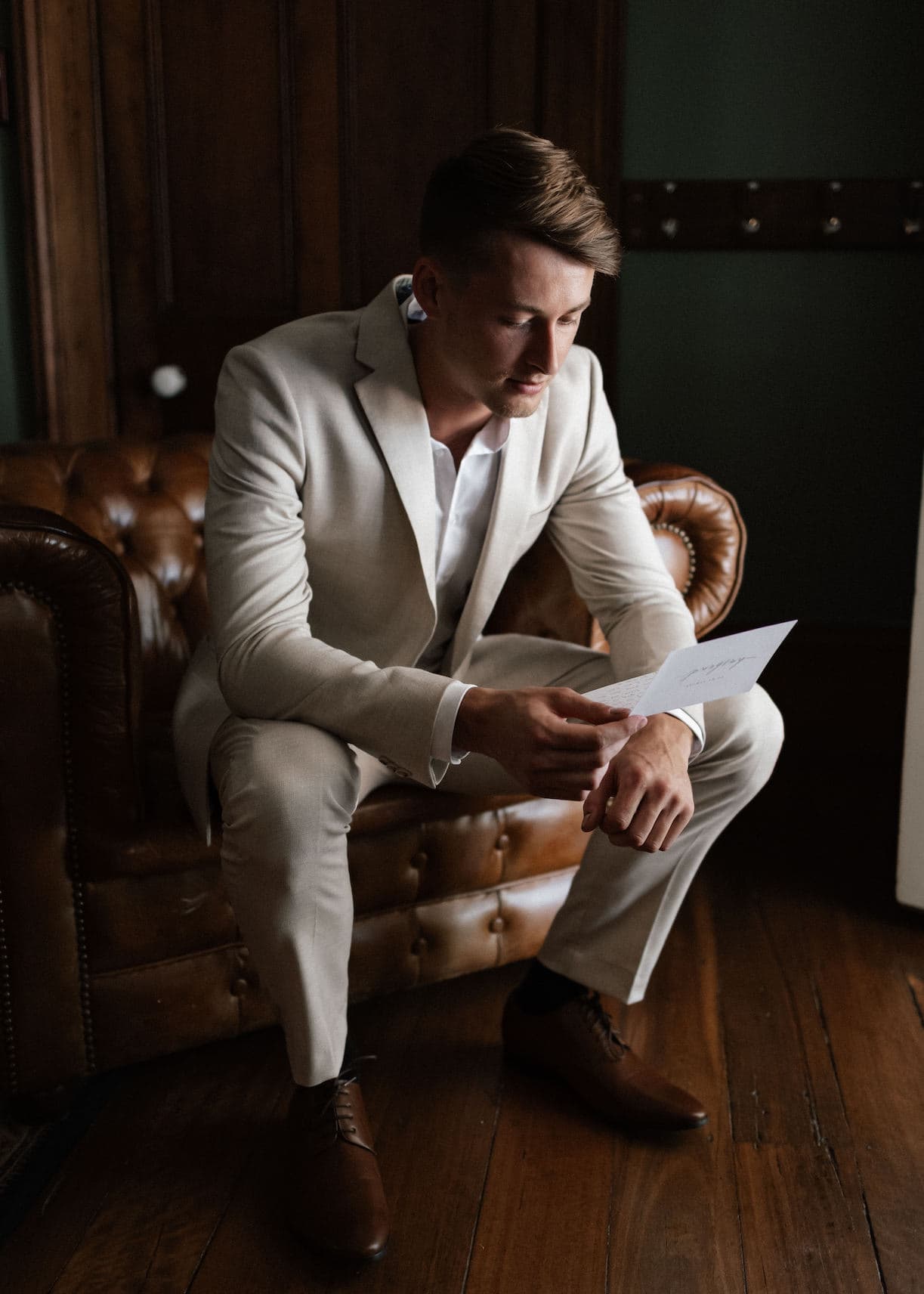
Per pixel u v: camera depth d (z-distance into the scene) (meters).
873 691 3.19
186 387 3.28
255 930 1.37
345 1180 1.38
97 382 3.20
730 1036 1.82
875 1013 1.89
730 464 3.21
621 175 3.07
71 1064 1.60
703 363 3.16
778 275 3.09
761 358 3.14
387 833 1.73
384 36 3.09
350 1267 1.33
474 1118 1.61
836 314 3.10
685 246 3.08
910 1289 1.31
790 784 2.92
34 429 3.19
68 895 1.55
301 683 1.37
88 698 1.49
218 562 1.44
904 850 2.17
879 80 2.96
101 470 2.00
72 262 3.12
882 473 3.17
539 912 1.92
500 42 3.06
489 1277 1.32
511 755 1.29
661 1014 1.88
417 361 1.50
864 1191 1.47
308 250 3.21
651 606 1.61
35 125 3.00
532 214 1.24
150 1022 1.63
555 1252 1.36
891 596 3.23
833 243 3.04
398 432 1.47
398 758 1.34
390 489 1.48
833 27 2.95
